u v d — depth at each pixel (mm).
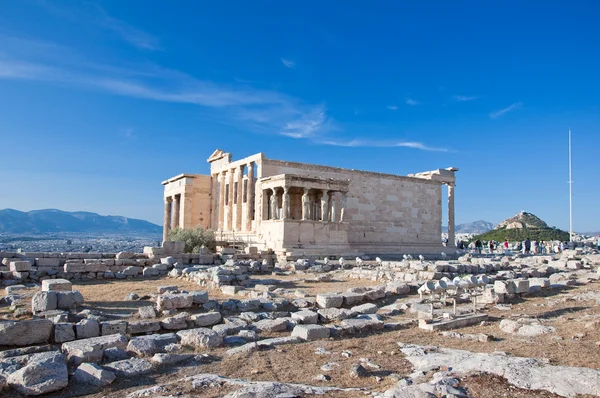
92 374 8875
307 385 8539
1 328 10719
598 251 57531
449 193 62875
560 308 17156
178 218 58094
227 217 51344
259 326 13266
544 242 77500
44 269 26219
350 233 51875
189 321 13602
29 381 8234
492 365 9195
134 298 18547
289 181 41844
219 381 8750
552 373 8492
